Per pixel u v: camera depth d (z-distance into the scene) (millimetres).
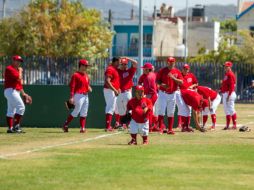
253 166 36719
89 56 143500
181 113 56031
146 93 55469
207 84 122875
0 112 62688
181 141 48375
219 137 51781
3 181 31531
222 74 122375
